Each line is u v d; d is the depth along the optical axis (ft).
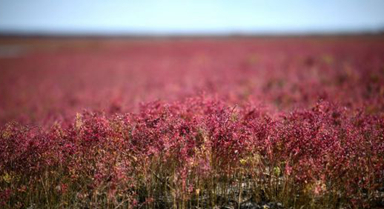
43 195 17.44
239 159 17.16
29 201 17.46
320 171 15.66
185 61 105.50
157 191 17.66
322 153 16.11
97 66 108.06
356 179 15.89
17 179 17.22
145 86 58.85
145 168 16.75
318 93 33.42
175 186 16.58
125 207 16.49
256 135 17.30
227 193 17.47
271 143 16.71
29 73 94.17
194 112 21.66
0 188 16.69
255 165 17.24
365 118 21.33
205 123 17.56
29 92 61.41
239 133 17.02
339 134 18.10
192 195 17.19
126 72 87.10
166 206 16.83
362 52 88.22
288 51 112.06
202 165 15.94
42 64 119.55
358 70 51.90
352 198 15.62
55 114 36.45
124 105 33.06
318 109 21.27
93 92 56.59
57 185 17.53
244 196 17.26
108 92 54.49
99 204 16.69
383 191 16.83
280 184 17.37
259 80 52.85
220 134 16.61
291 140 16.63
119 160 17.10
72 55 158.61
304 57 84.99
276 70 64.59
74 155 17.21
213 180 17.34
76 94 56.18
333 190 15.96
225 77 58.85
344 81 44.50
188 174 16.87
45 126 24.59
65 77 84.38
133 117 20.30
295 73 56.75
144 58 128.16
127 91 53.67
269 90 42.24
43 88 66.28
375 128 19.26
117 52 168.35
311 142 16.33
